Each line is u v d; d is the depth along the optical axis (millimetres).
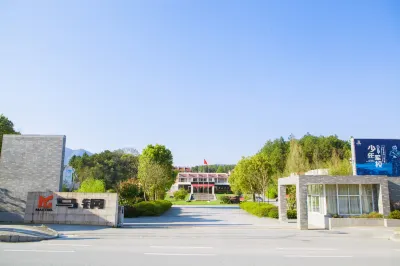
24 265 9055
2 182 23516
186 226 21891
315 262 10078
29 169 23688
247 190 45281
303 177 21750
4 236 13367
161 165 46219
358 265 9711
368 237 16875
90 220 20844
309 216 25875
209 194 77562
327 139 62750
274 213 28766
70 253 10922
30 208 21328
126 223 23438
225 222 25281
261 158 45094
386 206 21828
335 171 26609
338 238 16406
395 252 12109
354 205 22781
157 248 12352
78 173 61281
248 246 13305
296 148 47094
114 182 65062
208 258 10438
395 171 23656
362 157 23891
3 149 23953
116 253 11078
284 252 11867
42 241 13742
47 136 24156
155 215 30875
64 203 21203
